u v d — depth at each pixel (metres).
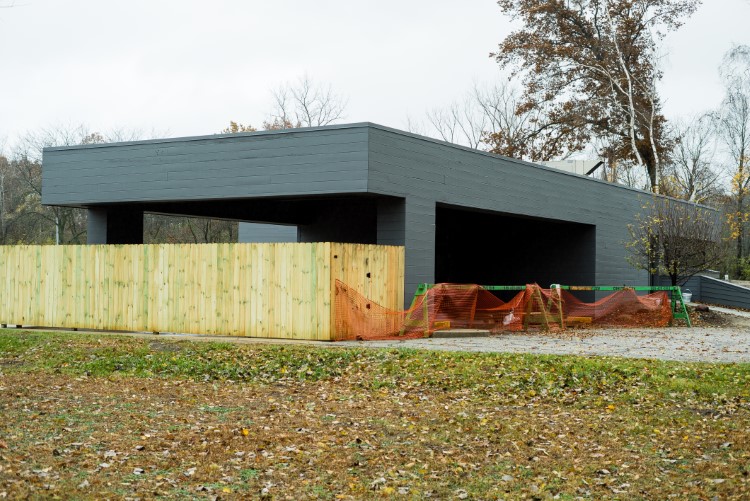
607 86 40.62
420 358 13.00
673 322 22.89
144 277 17.42
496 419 9.47
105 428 8.38
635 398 10.57
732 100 37.59
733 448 8.20
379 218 18.20
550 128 42.62
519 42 42.00
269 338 16.12
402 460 7.67
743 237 45.78
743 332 20.27
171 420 8.94
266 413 9.51
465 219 27.41
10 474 6.52
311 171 17.28
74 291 18.19
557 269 25.95
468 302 19.00
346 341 15.77
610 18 39.56
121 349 14.17
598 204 25.48
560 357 13.15
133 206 20.61
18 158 48.66
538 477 7.23
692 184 42.41
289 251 16.00
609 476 7.31
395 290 17.56
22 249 18.83
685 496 6.70
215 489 6.57
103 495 6.19
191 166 18.67
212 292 16.72
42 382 11.33
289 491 6.62
